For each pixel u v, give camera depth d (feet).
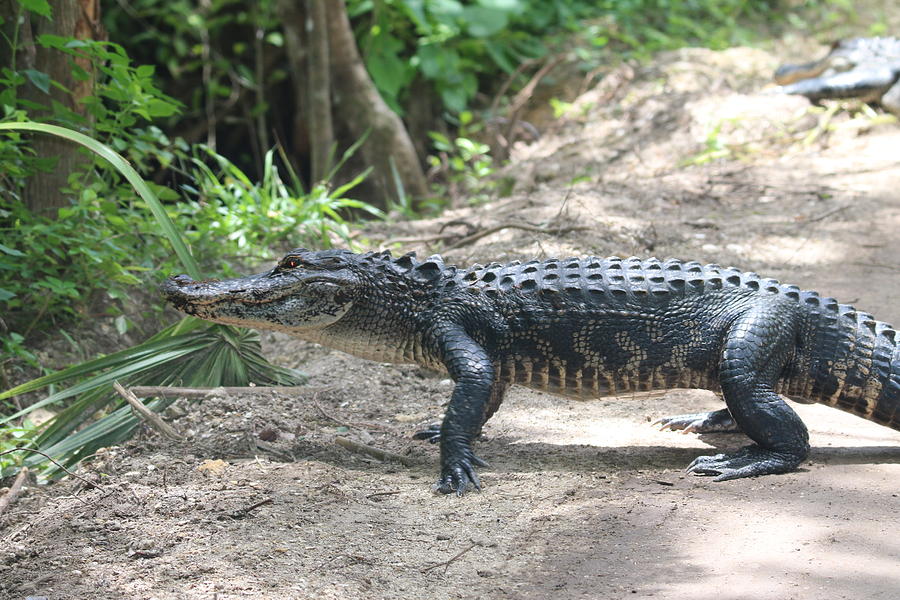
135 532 18.56
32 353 30.89
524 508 19.53
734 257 36.86
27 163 32.14
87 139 26.22
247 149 70.59
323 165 52.54
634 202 43.93
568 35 68.44
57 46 30.83
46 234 30.89
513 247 36.19
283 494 20.18
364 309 22.59
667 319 21.83
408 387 28.02
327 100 52.06
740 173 47.55
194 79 69.92
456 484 20.58
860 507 18.71
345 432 24.57
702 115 54.70
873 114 52.06
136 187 25.94
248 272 35.99
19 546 18.52
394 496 20.38
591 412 25.68
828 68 55.16
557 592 16.05
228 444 23.30
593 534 18.12
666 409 25.68
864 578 15.88
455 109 63.00
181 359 26.17
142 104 32.65
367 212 54.75
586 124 57.98
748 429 20.92
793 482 20.15
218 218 38.47
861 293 32.76
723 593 15.64
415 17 62.18
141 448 23.27
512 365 22.39
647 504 19.33
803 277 34.81
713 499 19.44
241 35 69.31
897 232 38.99
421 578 16.71
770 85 57.72
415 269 22.97
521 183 51.85
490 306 22.34
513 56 67.62
